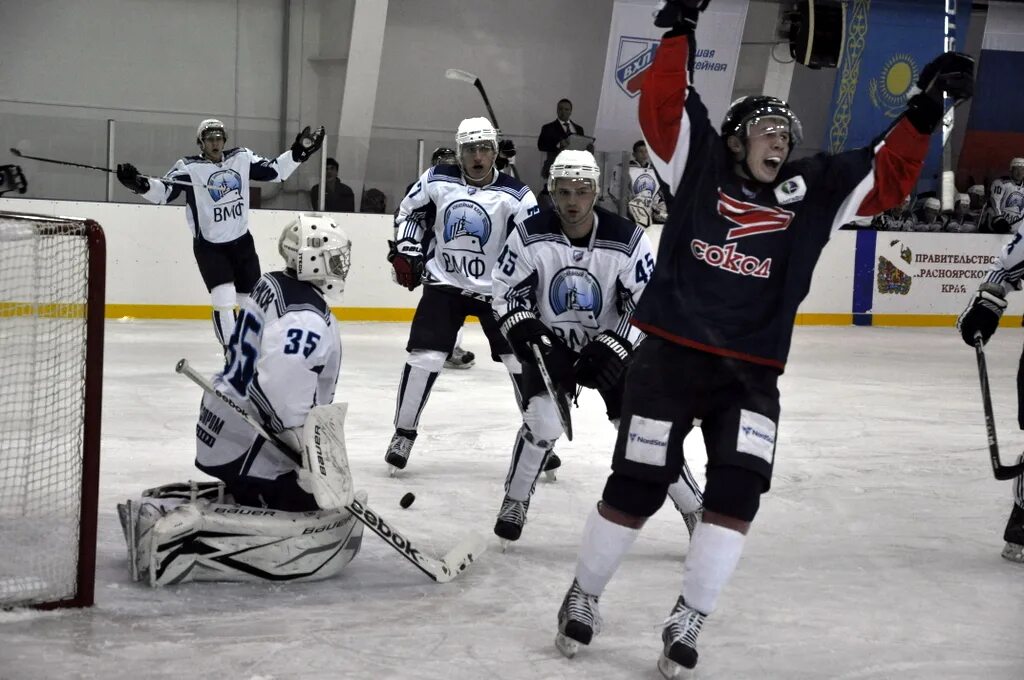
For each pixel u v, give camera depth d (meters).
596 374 7.79
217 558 7.23
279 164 19.19
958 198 29.88
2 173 22.81
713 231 6.03
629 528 6.24
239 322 7.34
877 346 24.75
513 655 6.36
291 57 29.89
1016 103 32.91
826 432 14.57
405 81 31.66
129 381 16.08
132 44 28.56
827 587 7.92
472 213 11.42
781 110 5.96
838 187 6.05
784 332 5.98
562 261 8.18
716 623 7.08
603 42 33.47
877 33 29.94
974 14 35.00
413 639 6.53
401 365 19.12
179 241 23.91
